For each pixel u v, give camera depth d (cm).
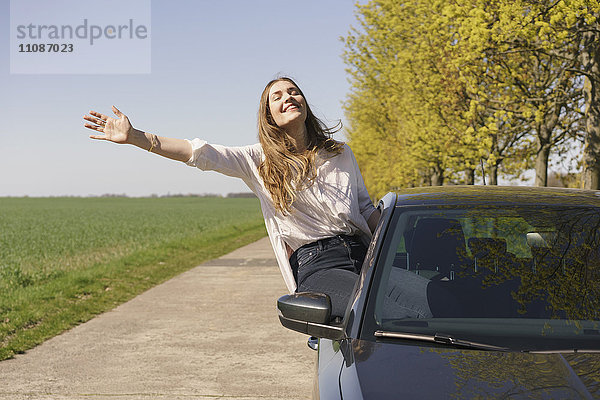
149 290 1227
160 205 11056
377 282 305
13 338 801
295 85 393
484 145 1313
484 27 1095
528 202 345
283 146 381
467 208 341
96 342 788
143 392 591
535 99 1373
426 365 252
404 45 2069
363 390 239
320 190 379
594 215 333
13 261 1880
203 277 1427
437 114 1759
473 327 283
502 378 239
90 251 2253
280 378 634
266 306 1041
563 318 286
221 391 594
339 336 291
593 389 230
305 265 380
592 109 1229
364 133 4053
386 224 335
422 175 2897
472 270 309
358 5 2194
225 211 7931
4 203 11888
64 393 588
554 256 313
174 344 777
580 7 968
